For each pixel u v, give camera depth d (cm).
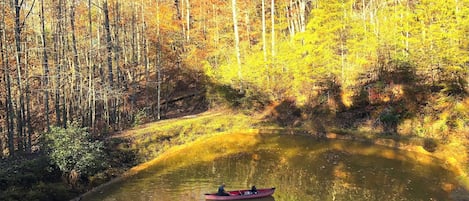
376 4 5028
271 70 3669
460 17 2802
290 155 2614
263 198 1811
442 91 2795
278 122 3453
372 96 3153
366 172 2170
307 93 3544
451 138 2478
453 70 2770
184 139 2942
